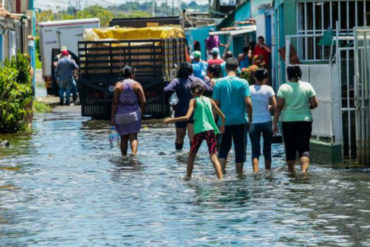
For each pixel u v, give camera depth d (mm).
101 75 67062
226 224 24656
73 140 51312
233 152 43562
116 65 67000
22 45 87812
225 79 35250
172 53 67688
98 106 67250
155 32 70750
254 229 23906
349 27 53188
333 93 37844
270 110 35688
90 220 25766
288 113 35000
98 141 50594
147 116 70562
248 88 35188
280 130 47812
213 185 32188
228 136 35250
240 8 109000
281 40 56094
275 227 24125
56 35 103750
